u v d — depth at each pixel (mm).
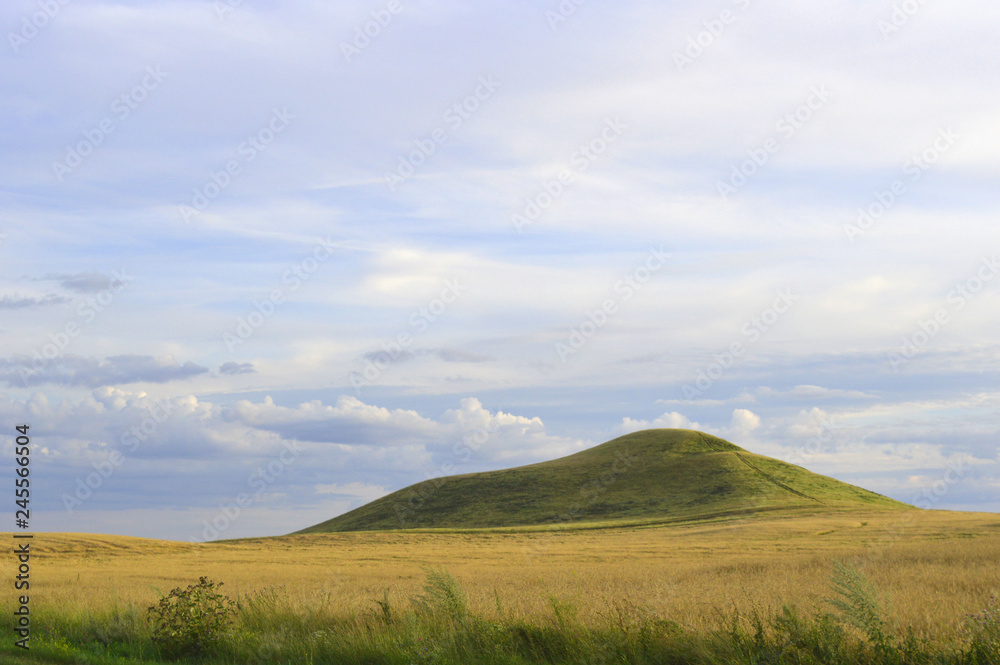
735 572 28250
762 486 115875
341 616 14164
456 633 11602
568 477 133250
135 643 13602
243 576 35750
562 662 10594
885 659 8922
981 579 18891
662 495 116625
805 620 10211
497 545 70375
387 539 82312
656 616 11609
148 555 60531
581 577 27781
